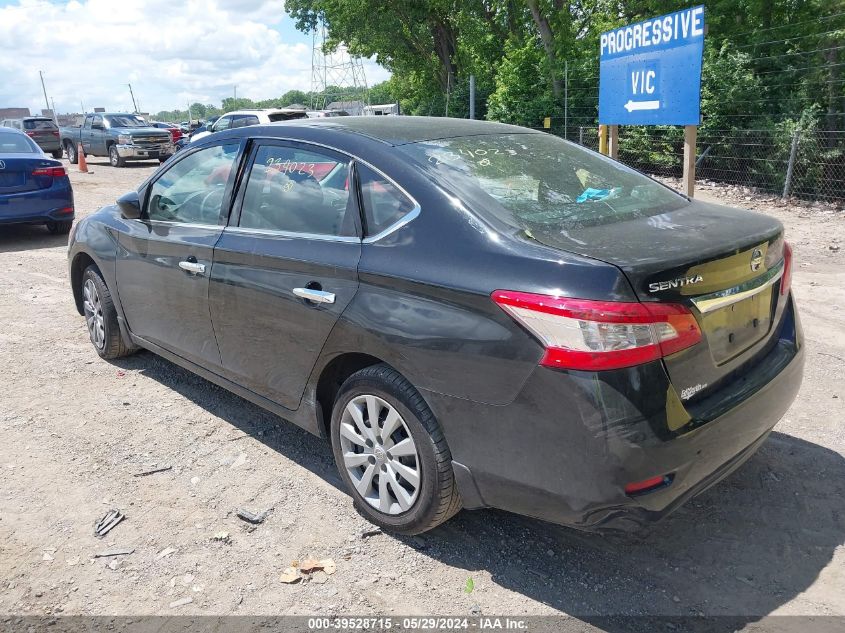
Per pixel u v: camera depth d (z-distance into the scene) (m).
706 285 2.56
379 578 2.91
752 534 3.15
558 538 3.16
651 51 8.41
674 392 2.46
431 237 2.85
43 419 4.35
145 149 24.20
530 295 2.46
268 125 3.87
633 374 2.37
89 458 3.88
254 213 3.70
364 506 3.24
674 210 3.16
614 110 9.30
